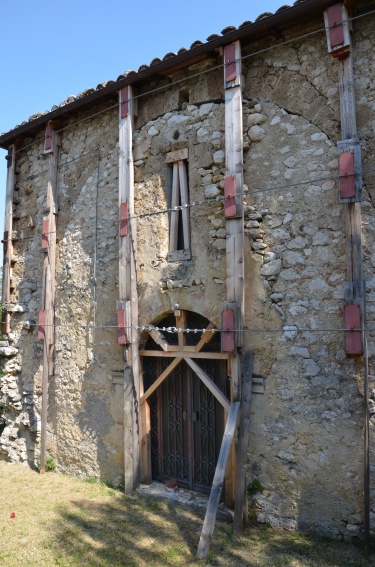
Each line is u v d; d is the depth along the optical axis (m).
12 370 7.62
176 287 5.71
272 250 5.06
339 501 4.57
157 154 6.04
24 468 7.09
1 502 5.79
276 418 4.94
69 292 6.93
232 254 5.17
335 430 4.62
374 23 4.63
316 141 4.88
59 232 7.18
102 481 6.31
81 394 6.64
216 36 5.36
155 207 6.01
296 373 4.86
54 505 5.65
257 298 5.11
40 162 7.67
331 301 4.71
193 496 5.63
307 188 4.90
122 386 6.19
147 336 6.11
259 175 5.19
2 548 4.65
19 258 7.86
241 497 4.81
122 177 6.21
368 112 4.61
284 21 4.89
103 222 6.59
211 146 5.55
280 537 4.70
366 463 4.32
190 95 5.80
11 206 7.95
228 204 5.19
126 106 6.20
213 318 5.41
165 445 6.12
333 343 4.68
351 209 4.53
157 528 5.01
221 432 5.62
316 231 4.84
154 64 5.88
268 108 5.18
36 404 7.23
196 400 5.85
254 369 5.09
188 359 5.59
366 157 4.60
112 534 4.90
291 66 5.07
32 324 7.39
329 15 4.65
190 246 5.71
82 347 6.69
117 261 6.38
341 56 4.66
